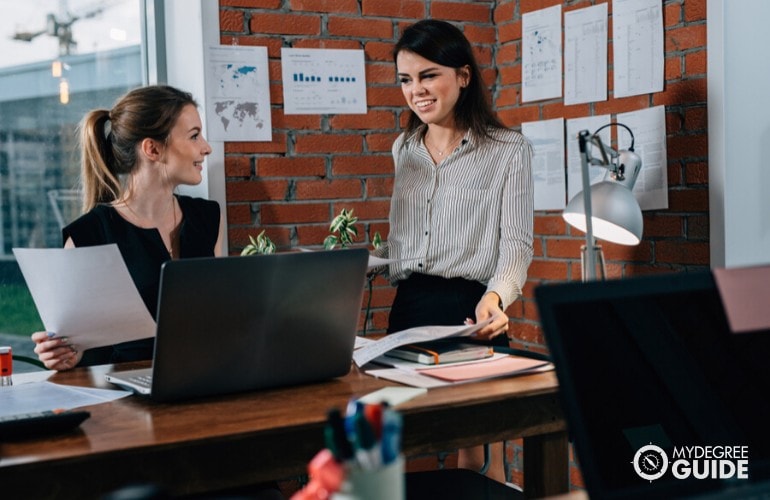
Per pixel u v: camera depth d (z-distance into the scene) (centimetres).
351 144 338
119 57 329
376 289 343
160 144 247
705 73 267
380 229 345
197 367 157
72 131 321
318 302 165
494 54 361
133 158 248
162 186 252
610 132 303
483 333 195
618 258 302
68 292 177
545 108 334
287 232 329
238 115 319
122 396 165
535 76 336
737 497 98
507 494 191
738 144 263
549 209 332
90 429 142
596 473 97
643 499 97
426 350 187
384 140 344
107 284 176
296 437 144
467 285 266
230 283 153
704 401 104
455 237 265
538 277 339
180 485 136
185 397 159
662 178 282
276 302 159
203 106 315
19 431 135
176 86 329
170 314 150
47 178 318
